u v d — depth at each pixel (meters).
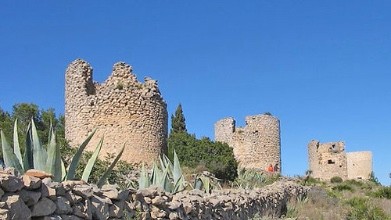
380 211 21.33
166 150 26.14
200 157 33.12
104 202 6.91
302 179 41.75
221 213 11.95
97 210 6.67
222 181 30.39
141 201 8.12
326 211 21.05
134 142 24.28
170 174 13.33
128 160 23.95
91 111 24.56
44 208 5.55
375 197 32.38
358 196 31.25
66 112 26.14
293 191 23.56
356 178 57.78
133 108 24.53
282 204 20.55
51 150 7.17
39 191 5.54
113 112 24.33
